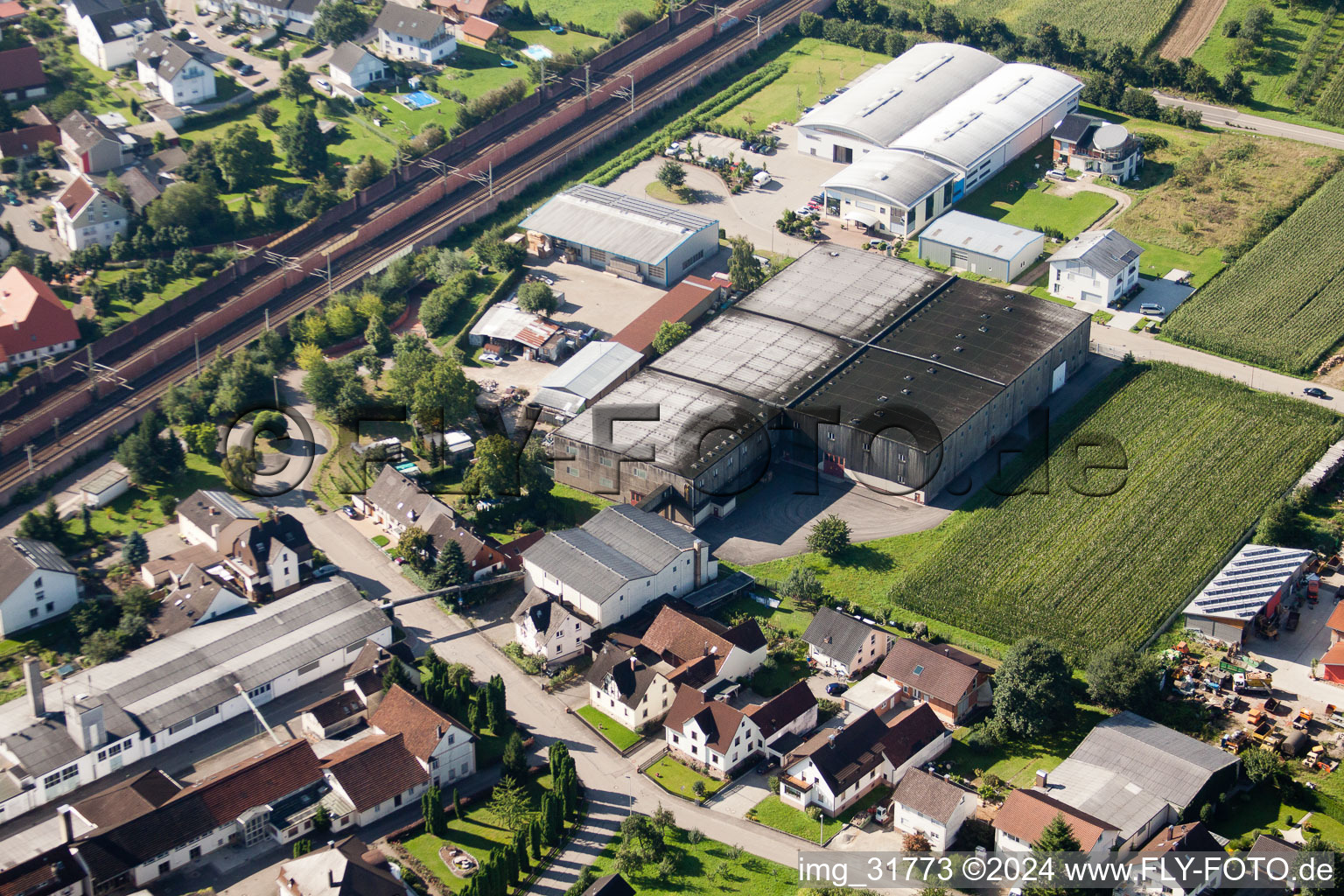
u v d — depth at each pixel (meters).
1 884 166.00
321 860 168.12
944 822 173.62
